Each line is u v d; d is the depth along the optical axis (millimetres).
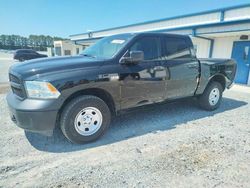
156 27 16141
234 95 7539
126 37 3914
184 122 4430
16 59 26812
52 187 2316
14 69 3307
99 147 3271
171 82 4238
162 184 2385
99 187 2326
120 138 3602
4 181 2406
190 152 3127
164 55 4133
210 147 3301
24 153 3053
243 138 3658
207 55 12523
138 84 3729
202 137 3678
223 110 5422
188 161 2873
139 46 3826
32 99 2939
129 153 3086
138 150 3176
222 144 3410
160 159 2920
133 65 3652
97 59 3555
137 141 3490
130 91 3662
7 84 9102
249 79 10531
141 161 2865
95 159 2916
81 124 3295
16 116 2998
